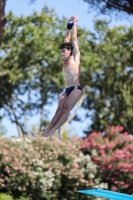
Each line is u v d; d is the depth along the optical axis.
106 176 45.72
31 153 42.69
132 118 89.69
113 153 46.22
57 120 19.17
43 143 44.16
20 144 43.44
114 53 85.62
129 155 46.19
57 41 81.69
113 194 25.73
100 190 26.64
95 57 82.00
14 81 81.75
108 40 85.69
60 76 79.06
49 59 81.00
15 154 41.75
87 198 44.03
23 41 80.06
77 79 19.22
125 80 87.69
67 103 19.06
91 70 86.50
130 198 24.92
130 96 88.19
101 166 45.59
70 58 19.20
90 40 85.88
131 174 45.66
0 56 82.06
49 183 42.31
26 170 41.59
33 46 79.94
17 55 81.12
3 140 43.25
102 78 88.81
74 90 19.11
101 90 90.06
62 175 43.72
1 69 81.69
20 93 91.31
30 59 81.44
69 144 45.47
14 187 41.31
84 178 44.84
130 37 85.69
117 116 90.31
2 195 39.22
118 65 86.25
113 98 89.94
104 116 92.75
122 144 48.12
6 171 41.28
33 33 79.75
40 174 42.06
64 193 43.94
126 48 86.25
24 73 81.50
